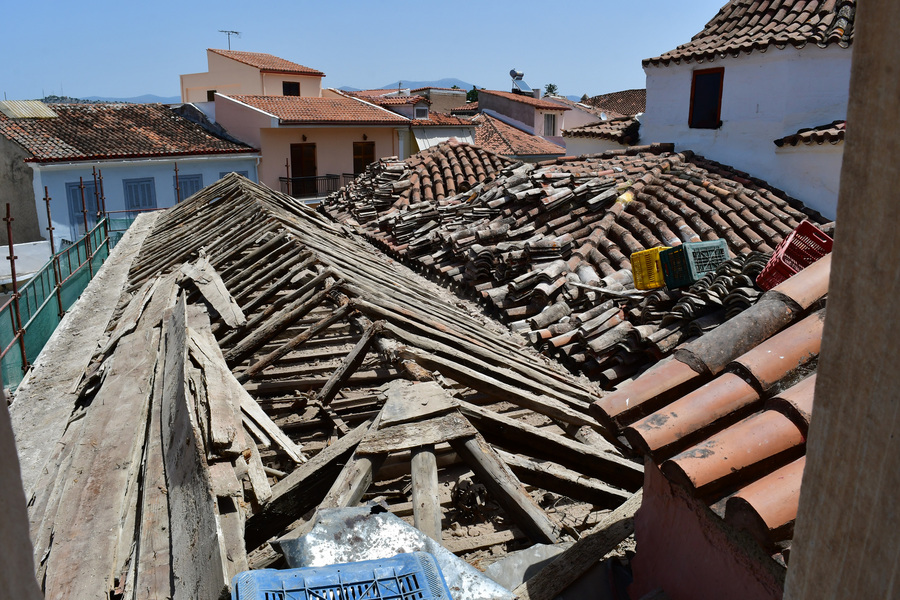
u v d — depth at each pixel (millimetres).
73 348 7578
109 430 4371
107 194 26391
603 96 52438
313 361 6531
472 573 2732
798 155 12297
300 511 3588
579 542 3115
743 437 2357
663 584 2705
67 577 3012
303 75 40344
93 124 28344
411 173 18141
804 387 2457
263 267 8984
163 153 27672
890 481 1128
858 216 1162
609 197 11594
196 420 3809
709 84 13938
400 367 5027
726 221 11188
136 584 2908
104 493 3695
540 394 5730
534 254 10469
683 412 2570
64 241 22359
